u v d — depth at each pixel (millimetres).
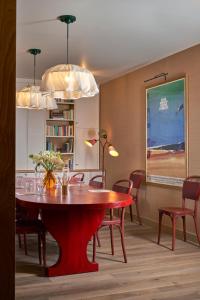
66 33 3820
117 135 6246
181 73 4539
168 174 4797
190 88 4367
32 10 3170
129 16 3344
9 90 862
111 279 2955
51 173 3830
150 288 2760
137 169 5594
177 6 3111
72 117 6695
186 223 4410
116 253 3734
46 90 3229
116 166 6258
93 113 6863
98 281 2908
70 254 3086
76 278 2979
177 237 4457
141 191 5449
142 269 3219
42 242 3301
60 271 3045
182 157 4504
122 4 3061
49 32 3783
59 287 2771
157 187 5047
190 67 4367
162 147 4926
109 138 6543
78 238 3111
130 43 4211
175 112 4641
